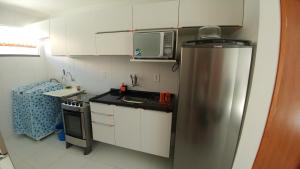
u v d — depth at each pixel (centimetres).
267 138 125
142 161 209
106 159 211
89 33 215
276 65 114
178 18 167
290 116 125
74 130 224
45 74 313
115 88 259
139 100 209
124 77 249
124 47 199
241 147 134
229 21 154
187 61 135
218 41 128
